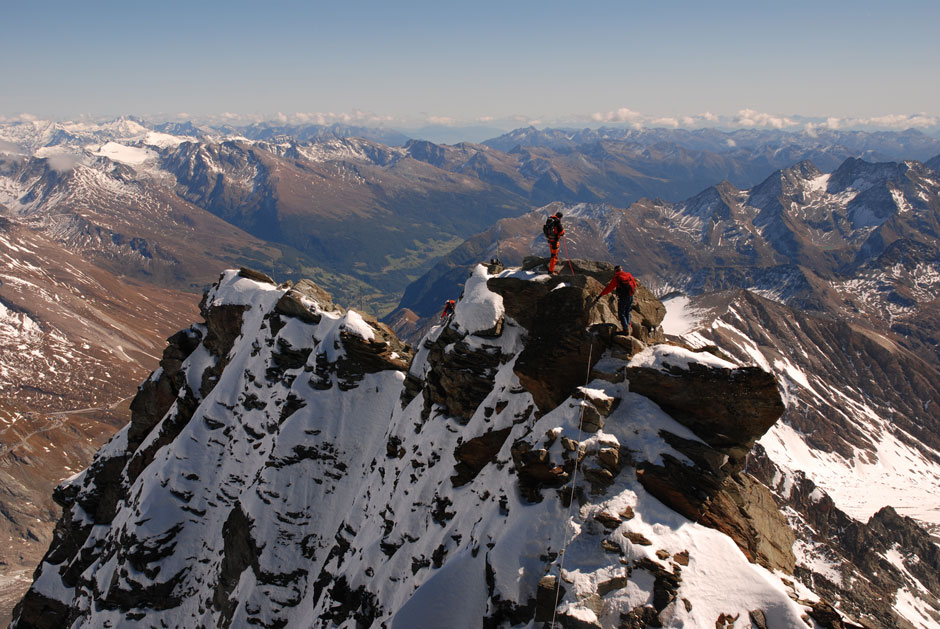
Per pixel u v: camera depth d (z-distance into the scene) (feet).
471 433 136.98
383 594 137.90
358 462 209.56
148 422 295.07
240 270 297.94
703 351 116.78
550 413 116.78
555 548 99.81
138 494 247.09
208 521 236.43
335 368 224.53
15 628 278.26
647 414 111.24
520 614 96.78
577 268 142.61
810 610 94.32
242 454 241.55
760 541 107.04
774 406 104.17
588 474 104.22
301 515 203.92
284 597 193.67
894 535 466.70
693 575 93.97
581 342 119.14
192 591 227.40
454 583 111.34
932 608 358.23
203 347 291.38
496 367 143.02
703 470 104.47
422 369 180.96
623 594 91.76
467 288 157.48
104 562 242.78
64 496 296.71
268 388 241.55
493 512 116.16
